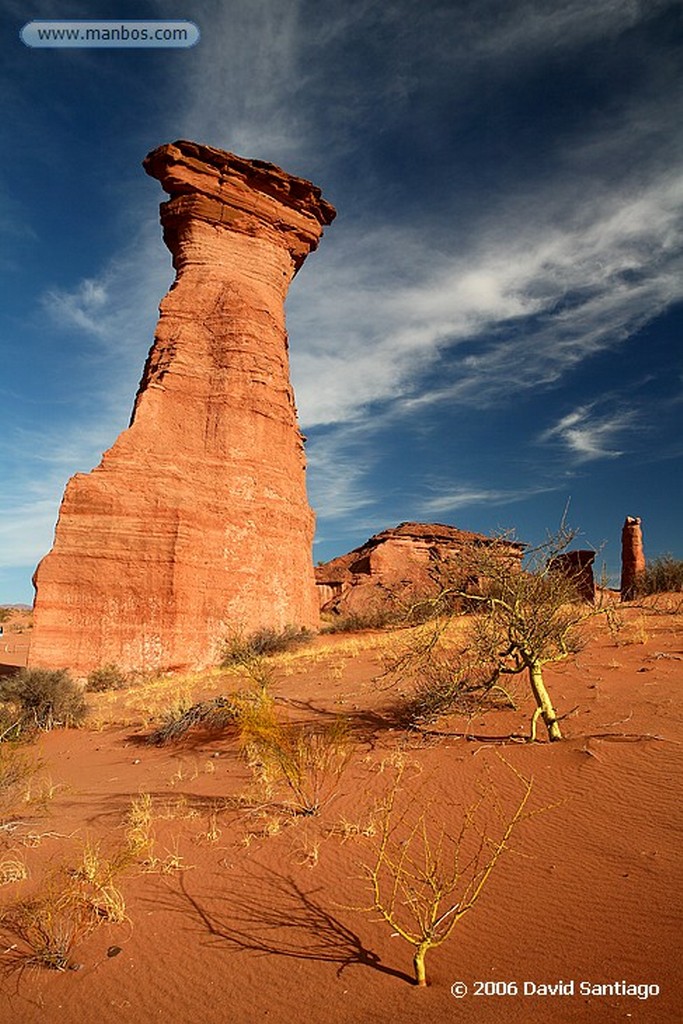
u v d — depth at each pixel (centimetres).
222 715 1188
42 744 1355
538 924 416
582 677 1097
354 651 1952
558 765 677
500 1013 321
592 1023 300
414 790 684
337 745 853
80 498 2864
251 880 538
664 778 618
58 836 714
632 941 379
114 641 2736
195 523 2975
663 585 2727
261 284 3762
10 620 9081
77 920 487
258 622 3117
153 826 700
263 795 751
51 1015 378
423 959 384
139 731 1398
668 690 946
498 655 888
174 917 488
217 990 387
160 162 3666
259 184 3856
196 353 3378
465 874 496
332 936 435
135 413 3142
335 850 573
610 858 490
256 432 3359
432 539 6838
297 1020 345
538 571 848
